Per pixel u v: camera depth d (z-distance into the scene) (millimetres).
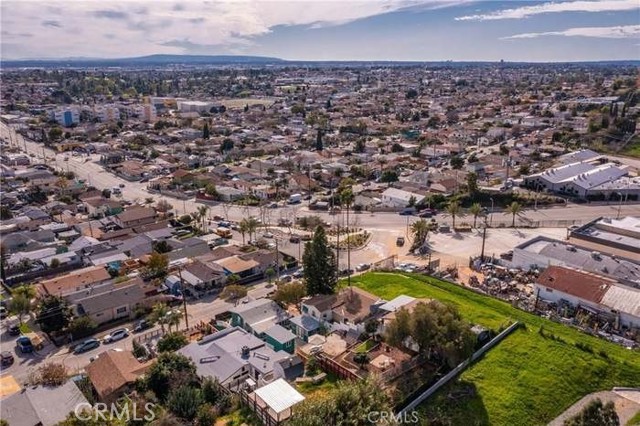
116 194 152500
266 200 146000
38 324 75688
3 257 99188
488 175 159000
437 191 141875
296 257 102125
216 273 90250
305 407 46344
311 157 186750
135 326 76688
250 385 56312
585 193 137250
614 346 64625
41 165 181125
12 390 60500
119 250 103875
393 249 106688
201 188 156375
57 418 51250
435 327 57969
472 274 91875
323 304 73875
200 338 71188
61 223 122250
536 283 80125
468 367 59969
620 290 73438
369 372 57469
